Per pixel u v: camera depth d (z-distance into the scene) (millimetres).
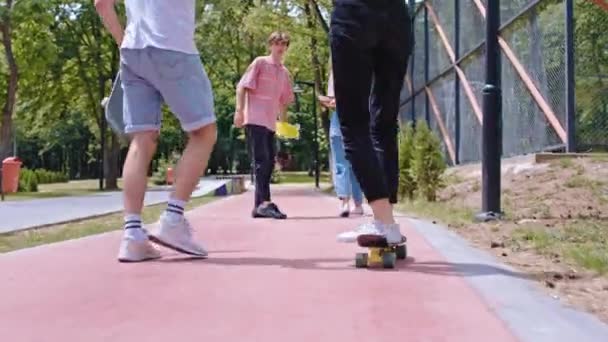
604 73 9109
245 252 3736
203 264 3268
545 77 9531
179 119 3572
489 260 3453
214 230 5137
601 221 5988
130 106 3535
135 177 3447
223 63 37250
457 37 12898
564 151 9156
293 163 64500
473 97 12117
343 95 3279
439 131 14359
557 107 9266
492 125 6445
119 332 2014
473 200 8898
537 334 1998
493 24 6484
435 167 9648
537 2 9609
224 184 16375
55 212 9844
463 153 12781
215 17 31469
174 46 3502
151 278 2883
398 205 8914
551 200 7348
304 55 23859
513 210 6969
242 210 7969
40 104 34719
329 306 2330
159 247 3725
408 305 2346
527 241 4664
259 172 6621
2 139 26531
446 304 2365
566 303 2510
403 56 3457
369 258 3148
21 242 5234
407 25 3424
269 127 6727
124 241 3396
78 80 34688
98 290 2623
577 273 3258
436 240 4293
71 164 76562
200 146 3590
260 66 6871
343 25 3254
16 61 28500
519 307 2336
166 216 3498
